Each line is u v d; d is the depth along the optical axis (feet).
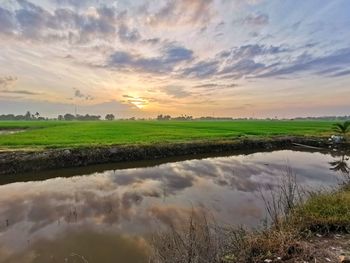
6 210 35.91
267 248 18.63
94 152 70.03
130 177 55.57
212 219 31.81
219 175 56.95
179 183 50.19
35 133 123.24
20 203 38.93
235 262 17.38
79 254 24.23
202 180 52.49
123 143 81.51
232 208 35.83
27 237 27.73
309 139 110.83
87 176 57.11
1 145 74.74
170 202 38.88
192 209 35.65
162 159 77.56
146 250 24.67
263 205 36.73
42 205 37.96
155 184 49.52
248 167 65.92
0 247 25.67
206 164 70.33
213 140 96.89
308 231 21.61
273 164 70.13
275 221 23.63
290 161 75.25
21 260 23.39
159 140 92.68
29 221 32.04
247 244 18.93
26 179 55.06
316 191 34.55
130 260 23.09
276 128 180.55
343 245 19.19
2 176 55.62
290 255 17.80
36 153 63.72
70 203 38.83
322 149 100.42
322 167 66.03
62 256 23.98
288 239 19.31
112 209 36.14
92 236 27.78
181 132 135.23
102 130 150.00
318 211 24.22
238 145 97.45
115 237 27.50
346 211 23.75
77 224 31.01
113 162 70.49
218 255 17.89
